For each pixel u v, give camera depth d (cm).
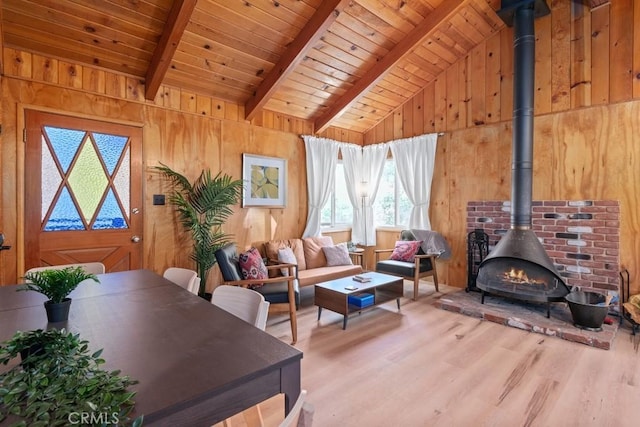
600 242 355
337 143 530
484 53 441
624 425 185
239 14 306
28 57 282
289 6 311
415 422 188
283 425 69
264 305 150
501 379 232
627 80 340
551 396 212
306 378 234
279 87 416
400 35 387
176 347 112
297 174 485
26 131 283
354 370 245
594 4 357
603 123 355
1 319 138
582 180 368
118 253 331
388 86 475
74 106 304
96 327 129
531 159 357
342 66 409
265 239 448
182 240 372
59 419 70
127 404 79
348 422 188
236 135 416
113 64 318
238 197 418
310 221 493
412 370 245
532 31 356
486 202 439
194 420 85
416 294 416
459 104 465
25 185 283
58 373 85
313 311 377
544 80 391
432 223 495
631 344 288
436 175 489
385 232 562
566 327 308
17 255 279
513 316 336
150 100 346
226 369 98
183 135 372
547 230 388
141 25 289
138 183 342
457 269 471
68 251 304
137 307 154
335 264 451
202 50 331
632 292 340
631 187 340
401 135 530
